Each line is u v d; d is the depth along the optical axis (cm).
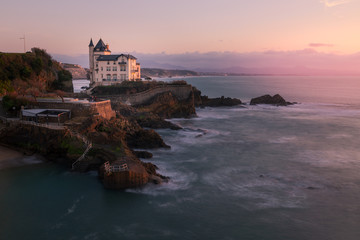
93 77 10069
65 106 4694
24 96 5088
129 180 3009
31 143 3991
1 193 2938
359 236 2316
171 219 2541
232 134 5769
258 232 2364
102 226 2423
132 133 4697
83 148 3641
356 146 4884
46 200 2819
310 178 3450
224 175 3525
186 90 8475
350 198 2941
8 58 6278
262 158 4203
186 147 4719
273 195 3000
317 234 2341
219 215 2611
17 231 2338
